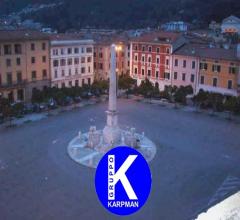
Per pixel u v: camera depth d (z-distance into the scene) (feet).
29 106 189.16
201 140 134.31
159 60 237.45
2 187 92.43
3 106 161.07
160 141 132.36
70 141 130.41
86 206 83.05
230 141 133.49
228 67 195.52
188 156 116.88
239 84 191.42
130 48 262.47
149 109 187.11
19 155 115.96
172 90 205.67
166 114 176.04
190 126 154.10
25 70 209.46
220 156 117.39
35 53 213.46
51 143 128.47
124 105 196.85
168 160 112.78
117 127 124.77
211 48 215.10
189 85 208.33
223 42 276.00
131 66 261.03
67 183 94.99
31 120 161.68
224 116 172.55
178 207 82.79
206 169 106.01
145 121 161.79
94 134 123.54
